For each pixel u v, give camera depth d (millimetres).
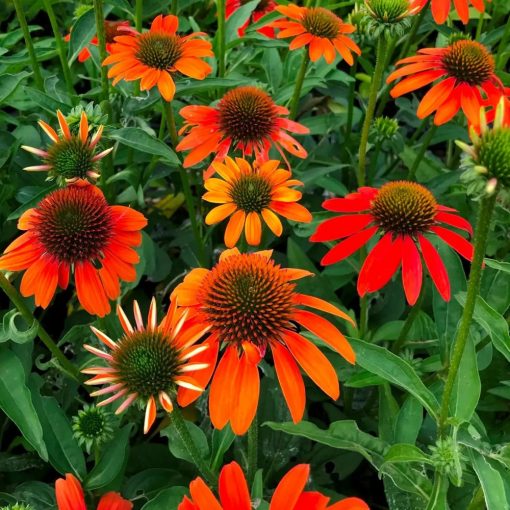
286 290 235
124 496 330
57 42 416
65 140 315
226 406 214
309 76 462
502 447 242
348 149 462
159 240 482
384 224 297
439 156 601
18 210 352
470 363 256
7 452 369
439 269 287
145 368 214
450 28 491
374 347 264
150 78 349
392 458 242
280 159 433
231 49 492
